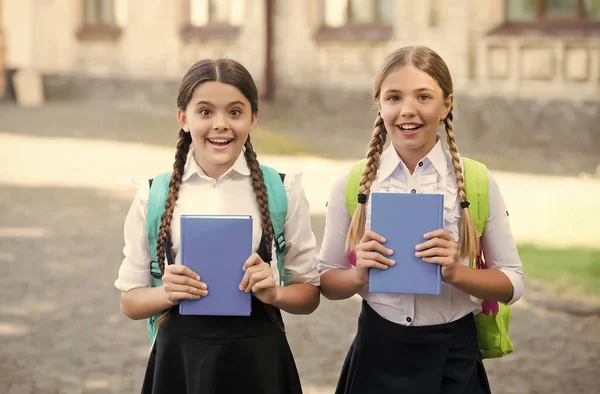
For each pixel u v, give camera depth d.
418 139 3.17
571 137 17.08
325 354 6.19
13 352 6.19
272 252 3.20
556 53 17.22
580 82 17.06
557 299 7.50
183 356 3.11
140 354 6.20
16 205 11.93
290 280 3.27
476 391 3.28
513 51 17.67
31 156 16.11
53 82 25.19
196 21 22.89
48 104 24.11
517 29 17.73
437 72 3.15
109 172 14.69
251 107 3.12
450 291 3.26
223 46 22.12
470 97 18.14
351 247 3.30
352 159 16.08
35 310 7.21
